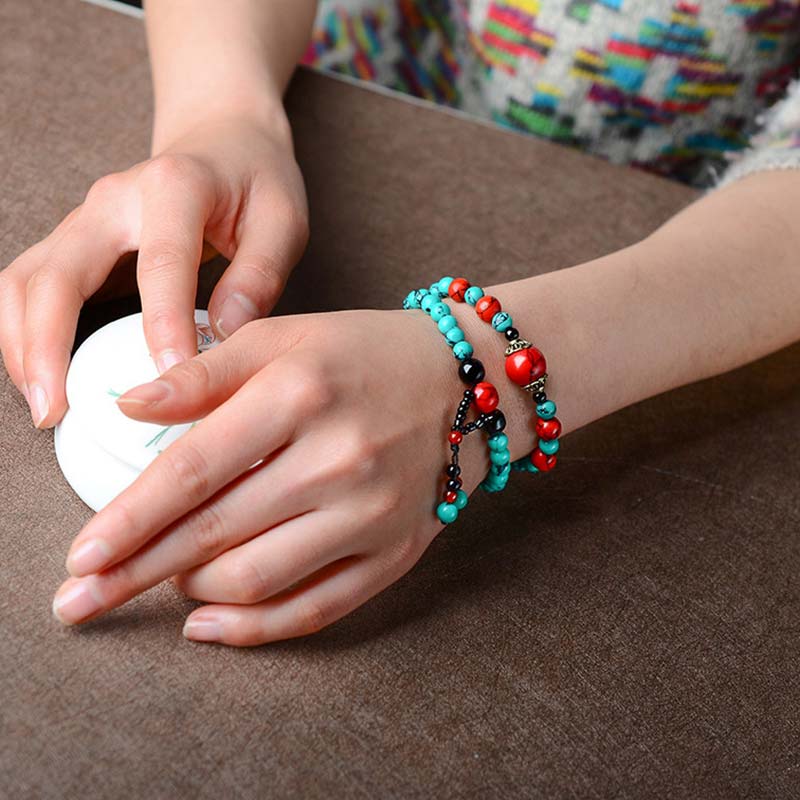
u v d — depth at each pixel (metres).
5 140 0.70
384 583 0.56
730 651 0.59
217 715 0.53
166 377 0.54
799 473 0.66
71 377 0.58
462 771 0.53
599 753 0.55
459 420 0.57
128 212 0.62
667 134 0.87
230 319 0.60
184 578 0.54
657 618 0.59
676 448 0.66
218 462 0.53
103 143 0.71
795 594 0.61
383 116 0.78
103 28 0.78
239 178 0.64
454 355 0.58
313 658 0.55
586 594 0.59
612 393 0.63
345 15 0.95
